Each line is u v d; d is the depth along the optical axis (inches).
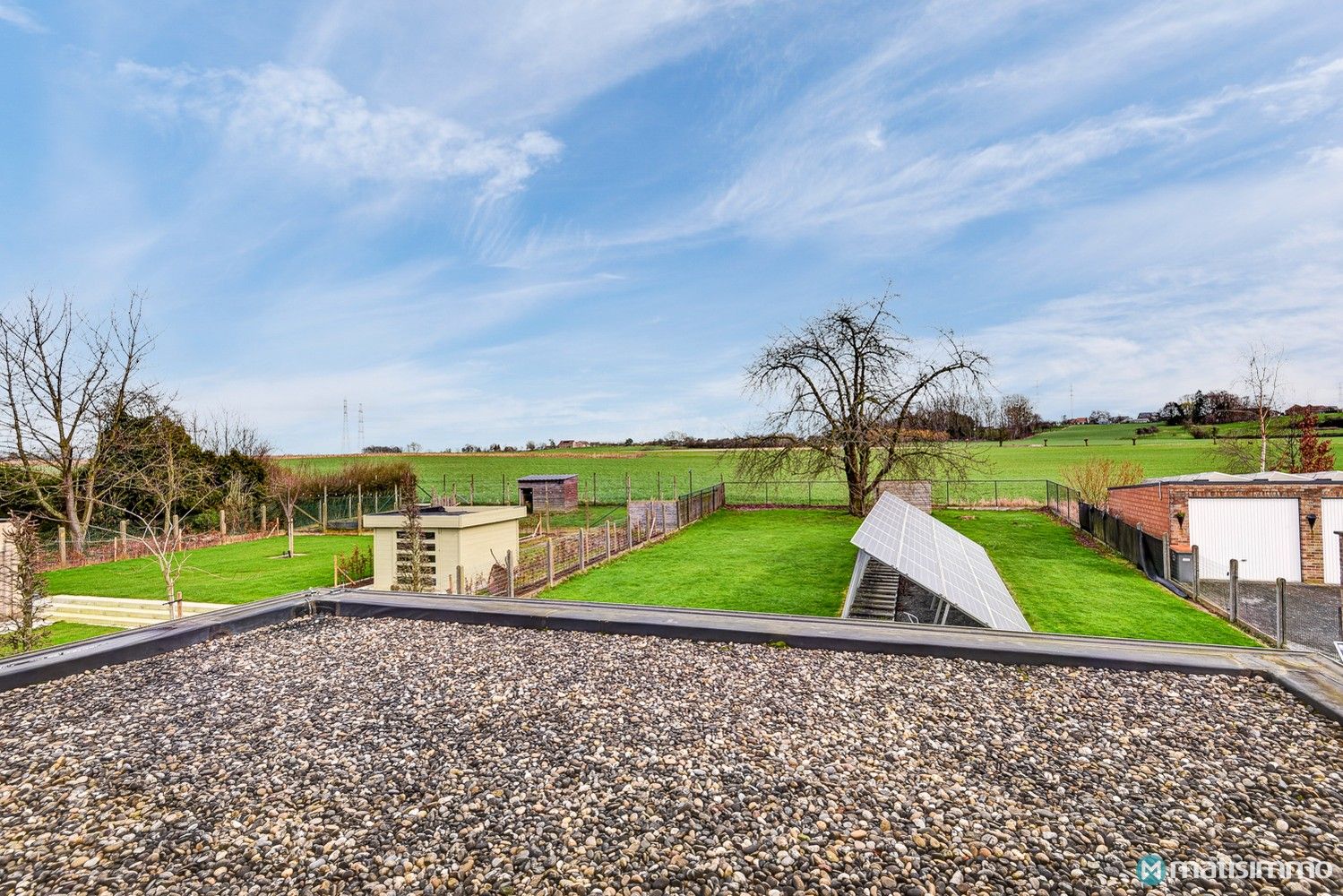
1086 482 1050.7
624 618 240.8
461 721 163.8
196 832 117.5
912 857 105.8
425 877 103.0
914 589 352.2
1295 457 1010.1
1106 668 192.1
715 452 2208.4
